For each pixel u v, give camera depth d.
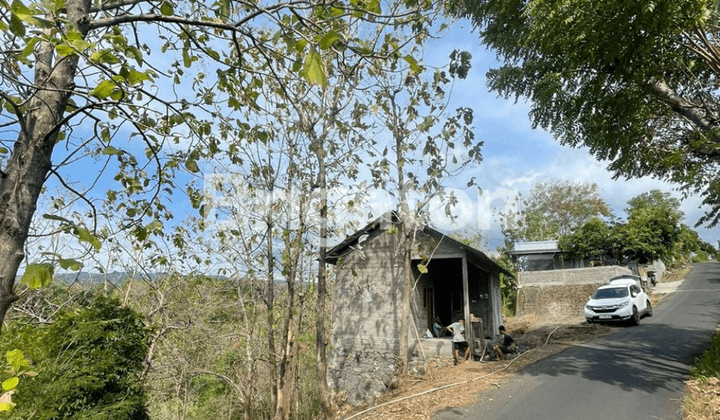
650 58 8.27
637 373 9.51
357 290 14.80
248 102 3.50
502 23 10.30
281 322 12.60
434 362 13.11
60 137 2.57
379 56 2.61
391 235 14.75
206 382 14.98
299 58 2.63
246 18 2.56
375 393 12.91
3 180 1.96
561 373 9.98
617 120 9.90
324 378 10.52
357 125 8.96
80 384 5.90
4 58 2.33
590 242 30.45
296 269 10.34
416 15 2.66
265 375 14.17
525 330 20.16
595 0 7.23
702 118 9.48
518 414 7.55
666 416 6.95
